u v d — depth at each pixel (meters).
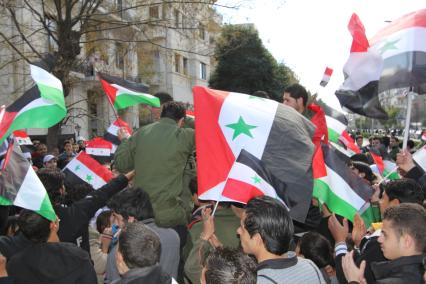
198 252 3.32
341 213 3.87
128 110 22.03
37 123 3.29
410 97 4.61
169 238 3.60
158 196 4.02
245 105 3.89
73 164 5.91
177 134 4.18
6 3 11.94
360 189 3.98
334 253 3.79
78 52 12.53
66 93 12.12
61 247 3.01
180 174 4.17
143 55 15.30
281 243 2.43
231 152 3.73
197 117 3.87
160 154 4.08
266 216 2.45
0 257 2.65
